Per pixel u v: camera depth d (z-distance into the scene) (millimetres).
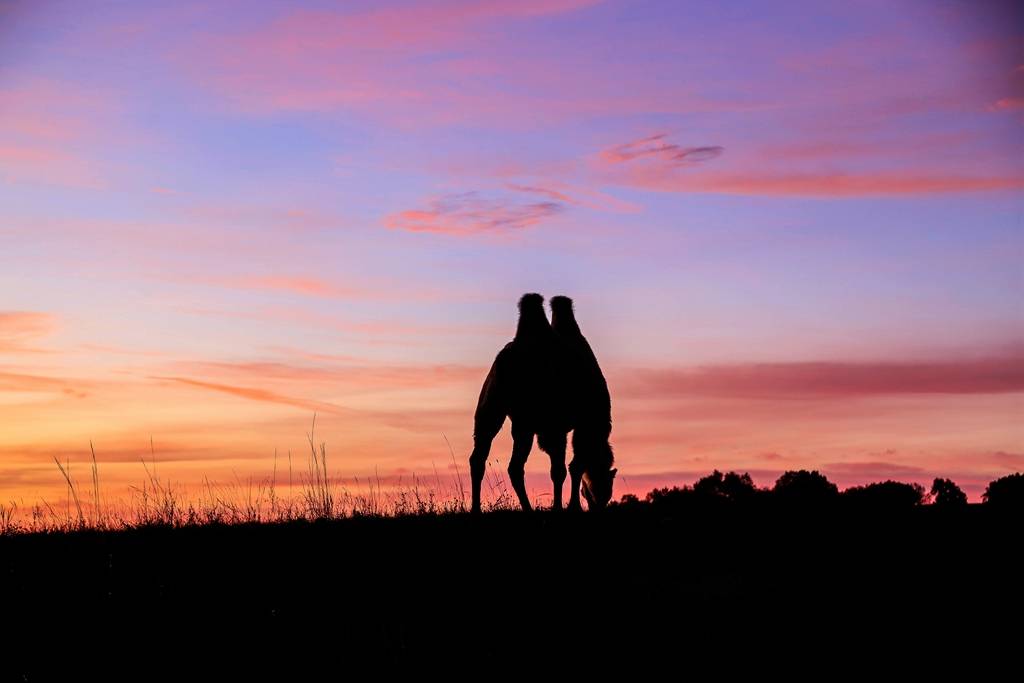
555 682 8602
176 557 12133
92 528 14000
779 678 8375
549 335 14945
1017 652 8586
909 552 11336
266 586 11102
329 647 9531
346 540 12609
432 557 11867
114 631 10023
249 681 8992
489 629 9758
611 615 9883
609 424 14742
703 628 9422
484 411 15477
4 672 9219
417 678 8836
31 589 11078
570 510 14086
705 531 12734
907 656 8641
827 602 9930
